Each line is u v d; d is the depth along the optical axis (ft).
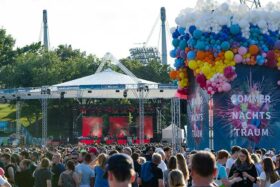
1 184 55.11
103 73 206.18
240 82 114.21
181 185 46.24
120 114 255.50
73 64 364.79
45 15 495.41
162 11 485.56
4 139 251.19
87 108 255.09
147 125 254.47
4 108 397.39
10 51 399.03
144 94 222.28
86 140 251.80
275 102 115.85
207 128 115.96
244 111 114.62
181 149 117.60
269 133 115.85
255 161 68.80
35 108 332.60
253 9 113.50
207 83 111.86
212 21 110.83
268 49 113.80
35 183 70.44
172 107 188.24
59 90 200.54
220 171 61.46
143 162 69.77
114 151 63.41
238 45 111.75
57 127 317.63
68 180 70.38
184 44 115.03
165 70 383.86
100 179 60.75
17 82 348.79
